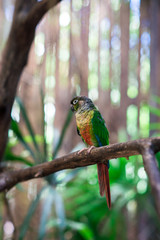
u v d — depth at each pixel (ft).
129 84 23.44
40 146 18.37
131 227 21.15
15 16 11.69
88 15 23.34
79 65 23.41
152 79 22.63
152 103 22.29
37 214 20.11
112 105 23.41
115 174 18.65
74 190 19.53
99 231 21.07
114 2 23.57
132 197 17.57
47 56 21.90
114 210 16.93
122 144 7.77
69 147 23.30
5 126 12.54
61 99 23.21
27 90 22.61
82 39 23.44
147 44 23.32
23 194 21.34
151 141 6.10
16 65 12.18
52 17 17.93
